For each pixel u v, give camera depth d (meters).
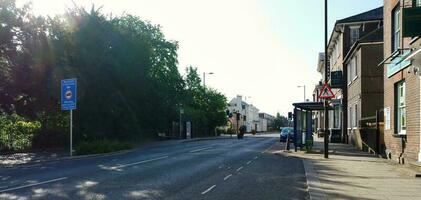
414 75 16.48
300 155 25.22
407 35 13.59
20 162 22.20
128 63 39.53
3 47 29.55
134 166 19.08
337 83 39.50
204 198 10.93
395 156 19.44
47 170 17.86
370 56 30.28
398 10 19.30
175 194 11.52
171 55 60.28
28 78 30.44
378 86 30.02
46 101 31.94
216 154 26.83
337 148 31.05
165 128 53.69
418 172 14.74
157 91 46.41
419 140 16.12
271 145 39.78
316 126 76.94
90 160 22.95
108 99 36.03
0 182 14.01
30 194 11.51
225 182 13.88
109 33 38.00
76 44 34.28
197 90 73.31
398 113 19.41
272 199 10.82
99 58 35.34
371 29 39.38
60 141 34.12
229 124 98.62
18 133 31.16
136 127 40.75
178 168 18.20
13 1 29.33
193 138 60.47
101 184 13.40
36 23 30.88
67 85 26.30
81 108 34.41
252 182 13.89
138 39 42.41
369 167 17.62
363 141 28.64
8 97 30.12
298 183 13.66
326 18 23.48
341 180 13.82
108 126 37.09
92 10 36.72
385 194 11.12
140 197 11.05
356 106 32.59
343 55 39.88
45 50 30.94
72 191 12.01
